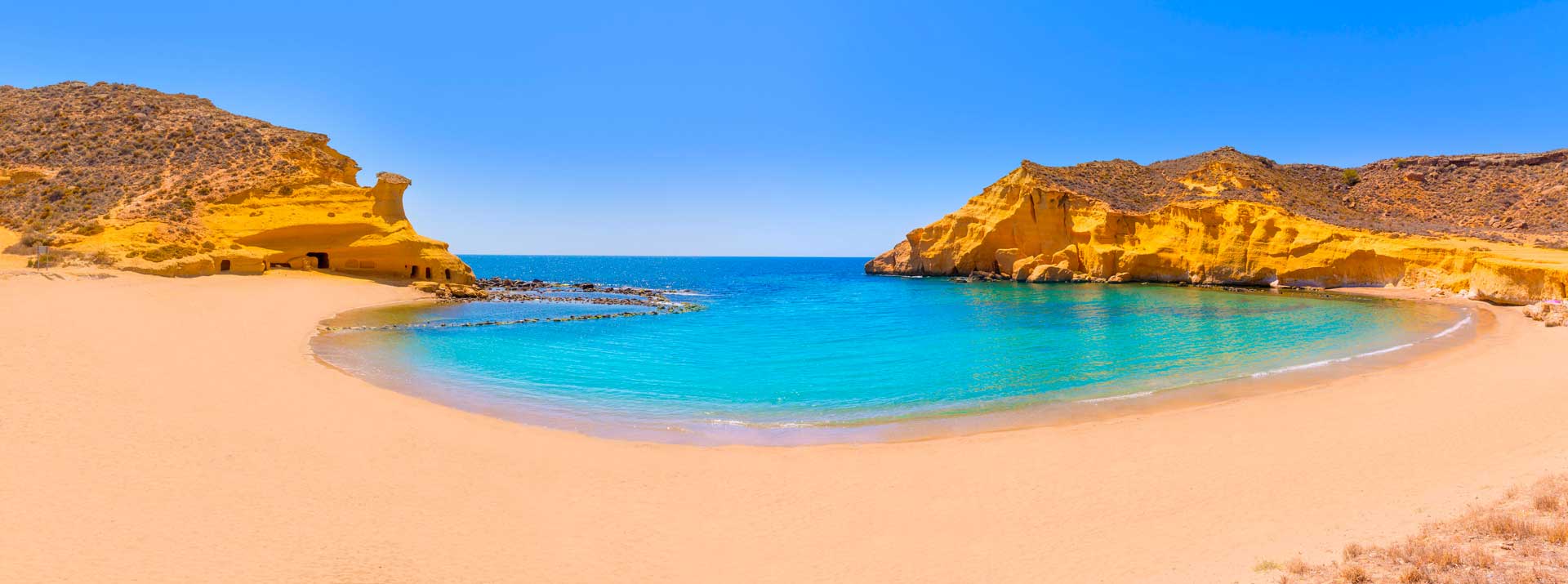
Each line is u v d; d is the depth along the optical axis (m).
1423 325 33.44
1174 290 59.50
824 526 9.43
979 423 16.05
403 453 12.12
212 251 43.25
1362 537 7.63
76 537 7.88
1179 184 81.25
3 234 41.16
